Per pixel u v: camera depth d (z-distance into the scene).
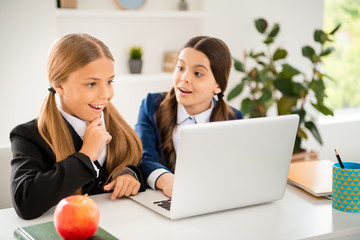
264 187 1.51
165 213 1.44
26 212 1.41
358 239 1.38
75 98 1.59
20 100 3.04
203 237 1.29
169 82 3.86
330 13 4.16
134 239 1.27
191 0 3.83
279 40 3.96
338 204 1.50
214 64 1.85
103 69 1.58
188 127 1.33
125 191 1.60
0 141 3.02
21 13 2.96
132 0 3.56
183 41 3.88
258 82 3.39
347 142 4.07
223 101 1.99
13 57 2.98
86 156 1.52
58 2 3.23
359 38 4.18
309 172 1.81
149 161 1.83
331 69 4.15
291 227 1.37
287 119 1.48
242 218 1.43
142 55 3.64
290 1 3.94
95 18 3.51
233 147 1.41
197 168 1.37
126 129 1.80
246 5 3.85
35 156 1.59
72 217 1.19
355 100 4.21
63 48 1.57
